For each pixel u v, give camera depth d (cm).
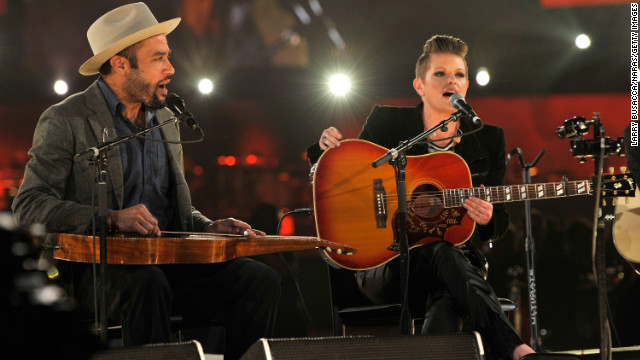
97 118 648
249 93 1639
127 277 575
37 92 1523
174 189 691
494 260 1237
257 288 627
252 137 1684
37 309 418
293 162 1694
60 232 598
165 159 690
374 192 690
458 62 736
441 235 684
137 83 661
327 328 1255
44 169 622
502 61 1534
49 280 560
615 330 1088
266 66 1609
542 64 1523
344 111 1653
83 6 1488
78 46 1508
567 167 1559
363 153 700
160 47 666
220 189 1692
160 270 588
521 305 1226
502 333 559
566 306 1216
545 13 1497
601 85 1518
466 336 439
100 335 529
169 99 645
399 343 432
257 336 622
